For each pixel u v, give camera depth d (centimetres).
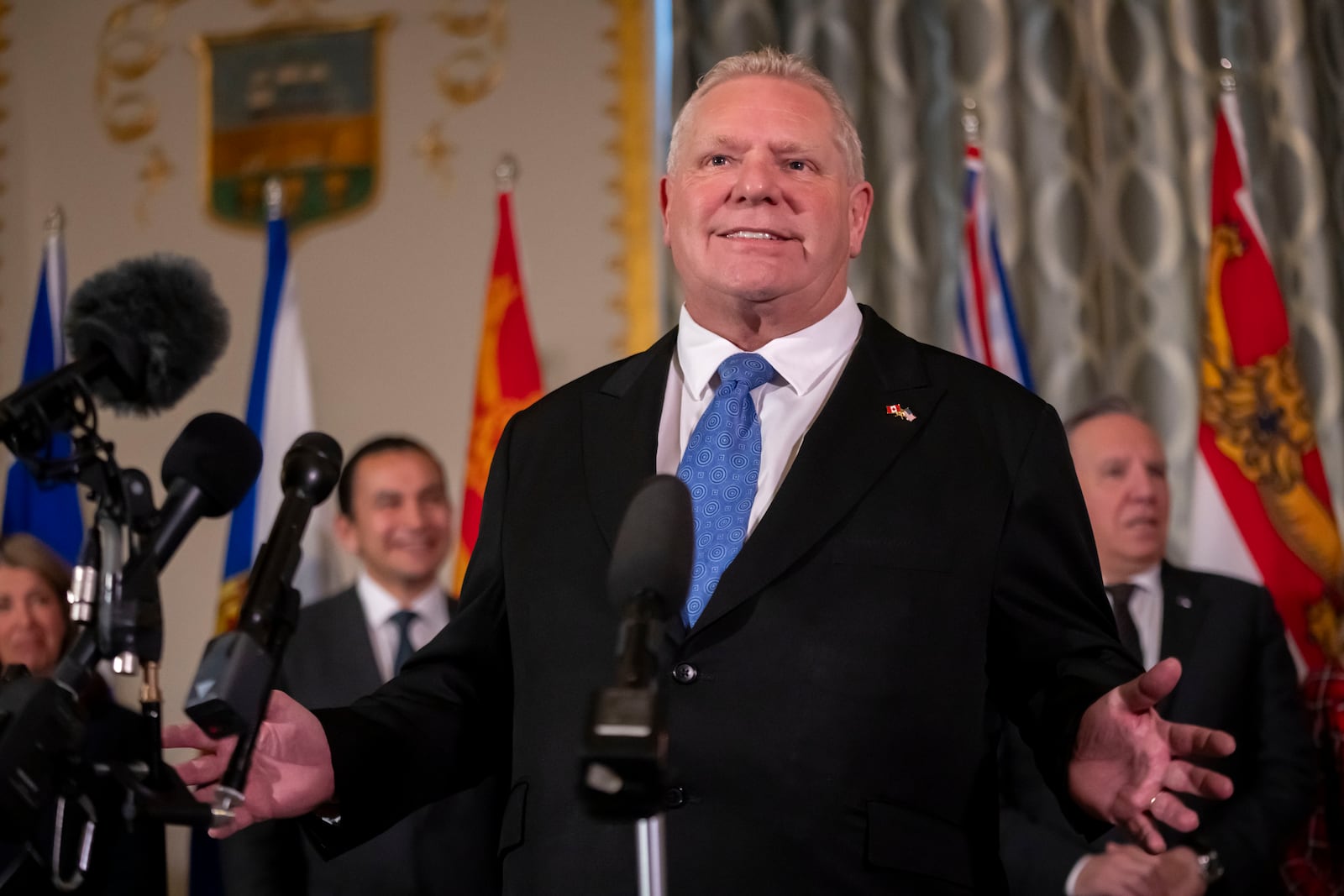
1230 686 439
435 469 504
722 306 250
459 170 646
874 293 616
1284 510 525
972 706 219
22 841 170
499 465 261
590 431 251
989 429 237
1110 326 618
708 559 231
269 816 216
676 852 210
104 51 672
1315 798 429
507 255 596
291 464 194
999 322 580
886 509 227
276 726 218
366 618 486
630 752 141
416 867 413
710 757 213
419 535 490
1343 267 612
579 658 226
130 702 614
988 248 587
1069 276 613
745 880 207
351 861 419
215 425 196
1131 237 621
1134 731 200
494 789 422
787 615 219
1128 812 198
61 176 664
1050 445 236
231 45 665
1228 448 534
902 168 622
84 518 583
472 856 416
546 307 632
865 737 213
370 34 658
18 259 660
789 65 262
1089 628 225
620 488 238
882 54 630
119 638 177
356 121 653
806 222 246
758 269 243
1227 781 195
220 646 171
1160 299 616
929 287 617
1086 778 204
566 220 638
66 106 669
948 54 639
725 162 253
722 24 625
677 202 257
